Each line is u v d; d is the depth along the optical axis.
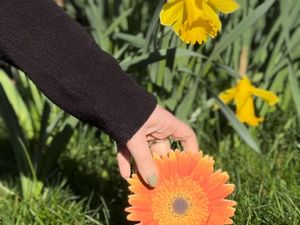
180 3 0.64
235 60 1.05
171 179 0.63
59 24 0.55
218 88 1.13
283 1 0.97
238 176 0.86
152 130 0.59
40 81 0.55
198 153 0.63
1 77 1.04
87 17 1.09
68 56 0.55
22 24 0.54
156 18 0.83
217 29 0.65
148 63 0.86
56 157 0.91
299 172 0.93
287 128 1.05
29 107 1.05
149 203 0.62
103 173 0.96
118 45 1.05
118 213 0.85
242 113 0.98
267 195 0.84
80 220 0.84
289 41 1.01
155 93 0.96
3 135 1.14
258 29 1.10
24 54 0.54
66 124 0.89
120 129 0.56
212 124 1.08
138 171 0.61
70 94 0.55
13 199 0.93
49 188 0.92
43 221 0.84
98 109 0.56
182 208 0.63
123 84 0.56
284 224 0.77
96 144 1.04
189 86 0.99
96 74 0.55
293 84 1.00
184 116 0.95
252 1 1.00
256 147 0.94
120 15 1.05
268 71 1.06
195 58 0.98
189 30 0.64
